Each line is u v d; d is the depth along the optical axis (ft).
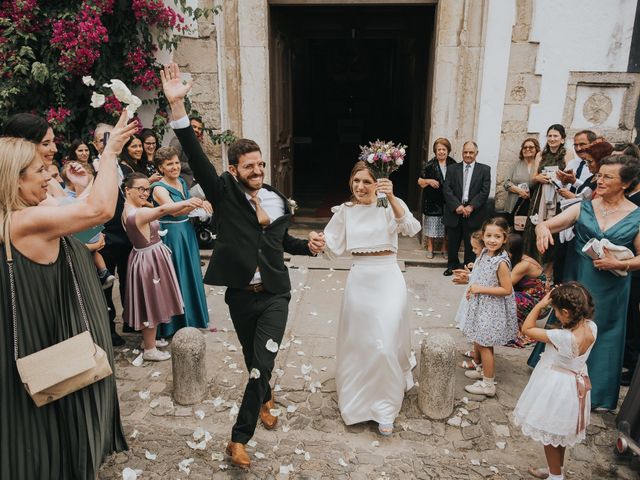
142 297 13.01
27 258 6.95
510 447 10.30
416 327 15.55
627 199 11.99
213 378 12.60
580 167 17.08
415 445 10.28
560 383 8.73
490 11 19.56
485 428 10.82
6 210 6.89
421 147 25.88
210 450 10.05
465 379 12.69
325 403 11.62
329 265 20.70
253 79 20.90
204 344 11.59
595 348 11.19
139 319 13.05
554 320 12.23
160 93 20.39
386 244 10.55
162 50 20.43
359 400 10.61
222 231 9.57
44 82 18.86
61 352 6.97
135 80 19.80
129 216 12.53
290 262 20.99
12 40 18.26
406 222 10.39
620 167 10.52
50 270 7.18
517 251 13.33
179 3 20.13
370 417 10.66
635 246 10.89
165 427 10.76
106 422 8.00
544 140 20.66
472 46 20.04
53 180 10.59
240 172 9.35
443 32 20.07
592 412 11.50
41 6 18.66
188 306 14.44
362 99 52.75
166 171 13.99
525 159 19.44
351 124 50.57
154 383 12.42
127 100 7.55
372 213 10.55
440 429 10.77
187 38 20.43
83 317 7.57
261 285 9.70
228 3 20.16
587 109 20.31
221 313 16.47
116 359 13.57
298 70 50.52
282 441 10.35
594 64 19.79
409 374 11.91
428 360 10.94
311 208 29.81
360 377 10.56
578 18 19.43
